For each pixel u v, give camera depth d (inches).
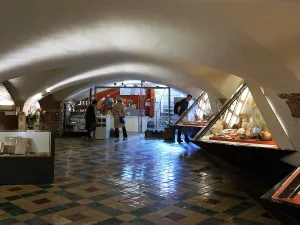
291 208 81.4
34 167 196.7
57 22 159.2
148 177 220.2
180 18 132.8
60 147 376.5
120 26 166.7
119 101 475.5
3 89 386.9
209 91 355.3
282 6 102.3
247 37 125.9
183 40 165.8
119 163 273.0
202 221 136.9
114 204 159.3
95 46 223.5
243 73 177.5
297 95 149.7
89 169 245.6
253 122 215.3
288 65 134.6
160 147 383.2
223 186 196.4
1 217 139.4
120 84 612.7
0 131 200.8
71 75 395.9
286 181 94.8
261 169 198.1
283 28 114.1
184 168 253.1
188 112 430.3
